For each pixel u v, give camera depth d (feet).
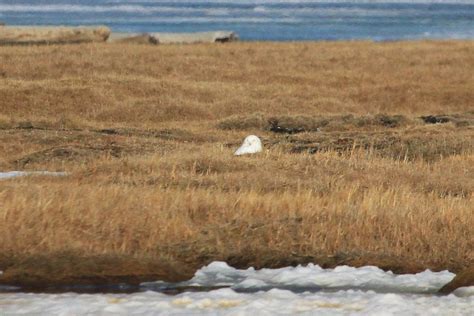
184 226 85.66
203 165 125.39
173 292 70.38
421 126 178.60
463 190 115.34
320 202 95.71
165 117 212.43
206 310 61.05
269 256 81.05
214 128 197.36
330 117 201.98
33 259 76.38
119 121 209.15
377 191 102.22
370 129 192.85
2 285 72.13
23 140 163.22
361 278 74.33
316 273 75.82
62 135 167.22
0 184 103.40
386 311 60.64
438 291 71.56
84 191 97.50
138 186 107.34
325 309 61.52
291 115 204.74
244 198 94.68
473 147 151.94
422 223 87.76
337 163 128.16
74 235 82.58
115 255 78.18
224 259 80.74
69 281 73.05
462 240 85.05
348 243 84.28
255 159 130.82
